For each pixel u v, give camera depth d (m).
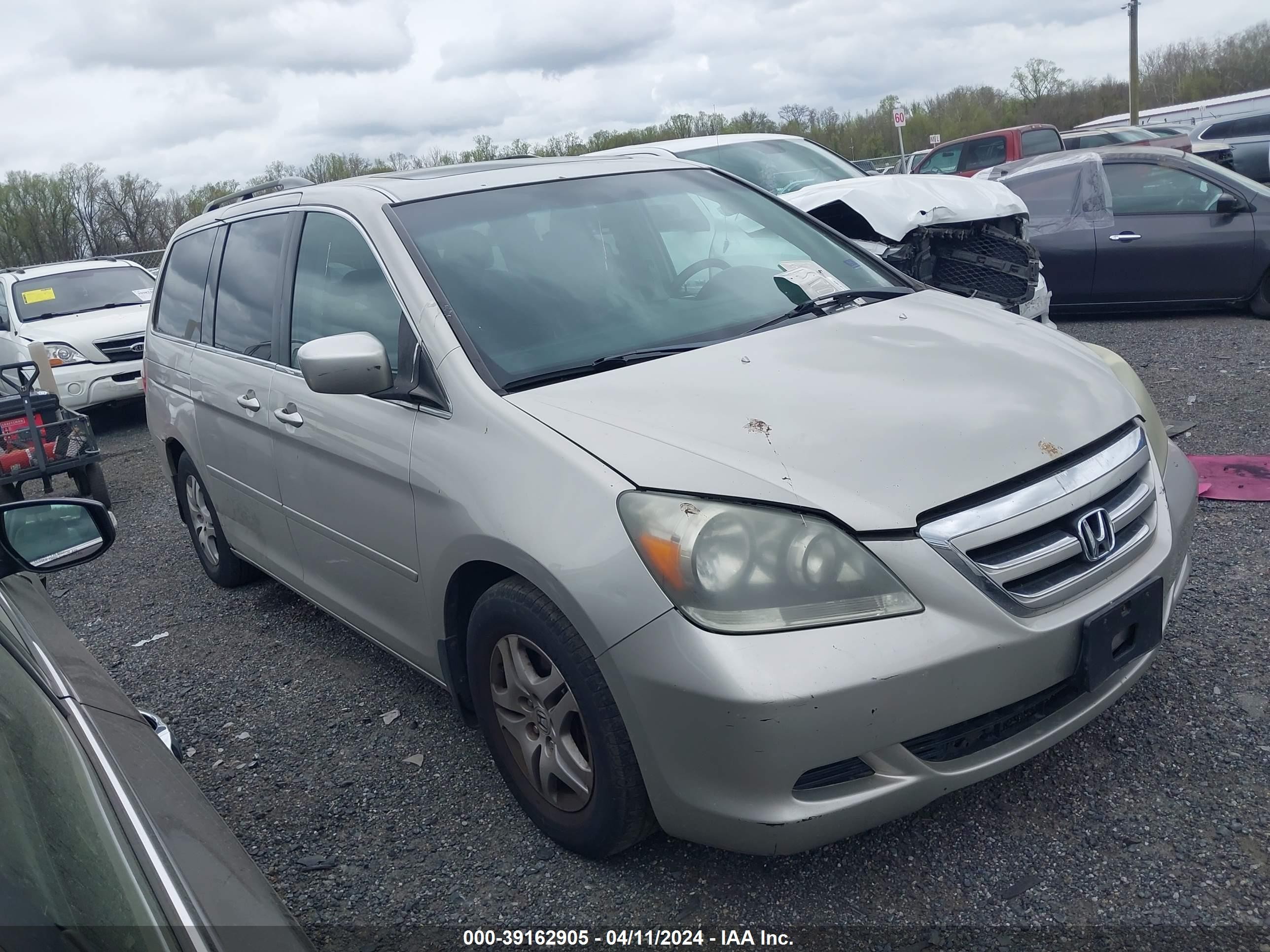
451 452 2.69
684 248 3.45
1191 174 8.63
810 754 2.09
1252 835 2.40
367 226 3.28
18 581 2.38
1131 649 2.46
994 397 2.57
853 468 2.27
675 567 2.15
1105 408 2.66
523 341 2.89
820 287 3.37
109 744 1.66
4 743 1.31
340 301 3.35
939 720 2.17
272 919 1.39
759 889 2.44
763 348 2.87
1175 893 2.26
